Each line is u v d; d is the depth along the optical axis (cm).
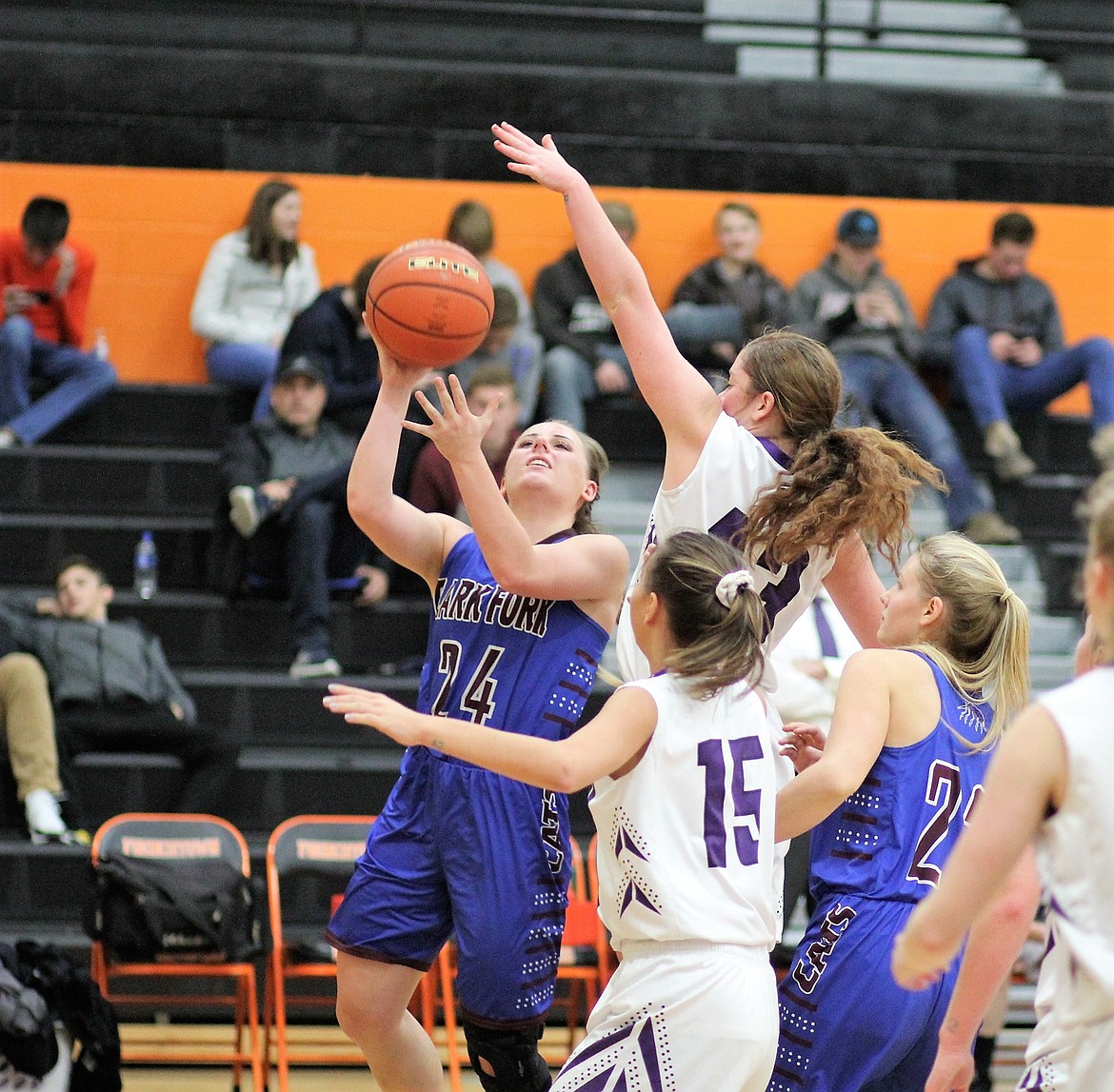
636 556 1664
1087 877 463
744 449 690
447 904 746
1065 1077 494
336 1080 1198
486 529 679
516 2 1970
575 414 1662
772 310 1720
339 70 1838
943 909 464
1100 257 1908
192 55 1823
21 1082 998
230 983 1330
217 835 1180
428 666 767
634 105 1861
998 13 2130
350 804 1426
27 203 1767
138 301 1797
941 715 695
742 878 612
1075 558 1680
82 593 1436
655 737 613
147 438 1723
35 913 1314
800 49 1938
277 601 1557
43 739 1341
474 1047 744
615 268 699
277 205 1722
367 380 1612
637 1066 598
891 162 1898
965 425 1798
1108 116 1941
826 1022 670
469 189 1817
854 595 756
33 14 1881
